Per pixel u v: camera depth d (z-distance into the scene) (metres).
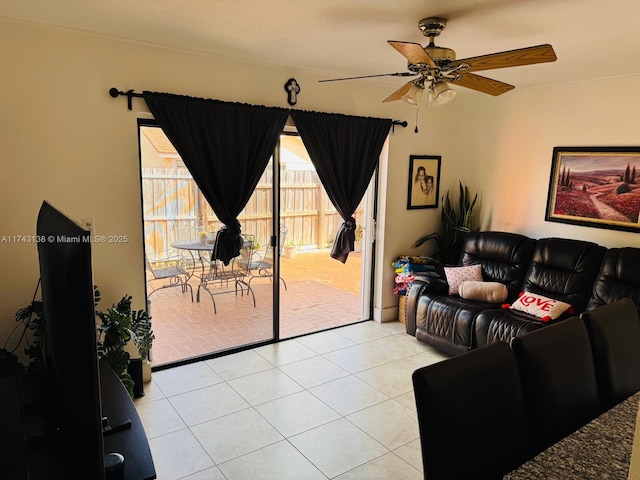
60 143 2.85
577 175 4.04
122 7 2.37
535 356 1.59
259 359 3.78
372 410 3.04
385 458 2.54
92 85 2.90
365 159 4.18
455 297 4.05
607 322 1.93
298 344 4.11
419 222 4.86
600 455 1.31
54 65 2.76
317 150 3.87
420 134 4.66
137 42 2.99
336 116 3.94
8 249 2.77
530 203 4.43
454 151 5.01
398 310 4.82
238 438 2.71
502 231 4.69
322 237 4.88
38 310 2.64
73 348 0.97
